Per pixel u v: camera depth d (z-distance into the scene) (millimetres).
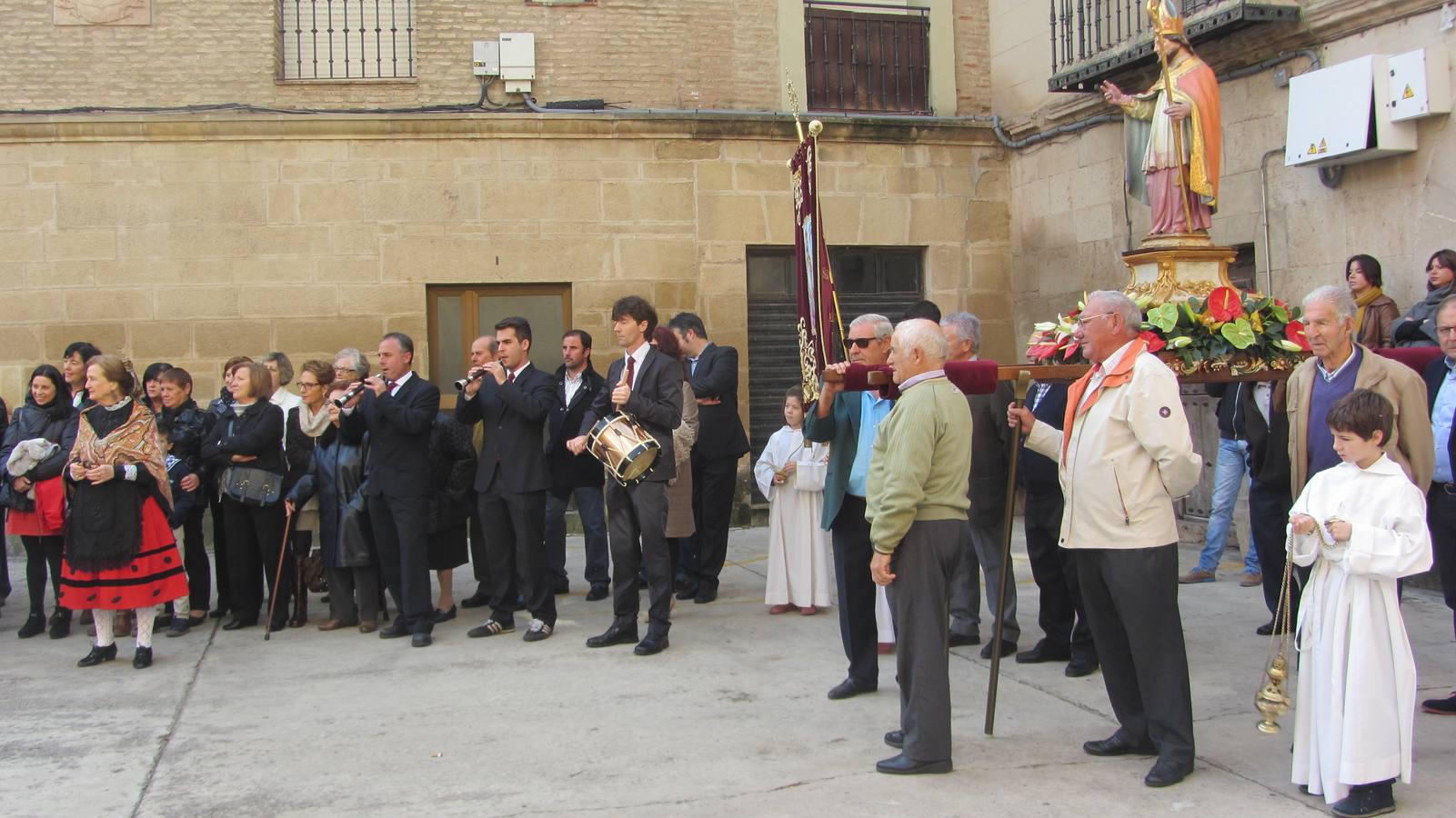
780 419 11789
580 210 11203
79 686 6301
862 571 5680
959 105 12125
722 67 11516
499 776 4723
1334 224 8406
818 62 11828
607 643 6906
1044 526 6215
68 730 5480
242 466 7516
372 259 10922
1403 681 4105
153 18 10734
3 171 10562
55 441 7809
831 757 4863
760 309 11750
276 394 8234
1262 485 6320
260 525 7586
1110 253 10641
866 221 11766
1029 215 11820
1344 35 8250
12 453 7469
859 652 5730
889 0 12000
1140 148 7156
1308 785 4273
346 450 7469
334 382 7875
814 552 7664
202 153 10727
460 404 7199
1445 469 5281
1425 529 4090
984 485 6559
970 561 6699
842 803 4336
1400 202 7914
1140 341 4582
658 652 6711
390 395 7039
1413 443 4824
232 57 10805
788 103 11641
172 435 7852
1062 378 5082
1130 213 10328
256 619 7887
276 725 5496
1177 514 10156
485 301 11242
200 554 7914
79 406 7965
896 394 5090
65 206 10602
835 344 5418
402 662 6691
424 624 7105
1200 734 5051
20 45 10625
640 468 6461
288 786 4664
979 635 6816
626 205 11273
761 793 4461
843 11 11906
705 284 11406
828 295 5391
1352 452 4199
